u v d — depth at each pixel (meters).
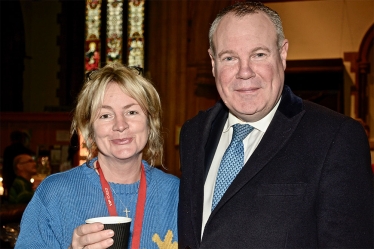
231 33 1.69
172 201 1.96
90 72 1.89
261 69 1.68
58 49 11.06
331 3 8.92
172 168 9.59
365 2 8.76
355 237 1.48
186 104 9.81
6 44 10.88
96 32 10.75
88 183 1.87
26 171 4.95
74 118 1.93
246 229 1.60
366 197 1.52
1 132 9.80
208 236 1.65
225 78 1.73
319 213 1.54
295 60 9.01
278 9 9.15
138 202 1.88
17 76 11.09
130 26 10.43
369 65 8.77
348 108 8.84
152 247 1.84
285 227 1.55
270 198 1.60
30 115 9.55
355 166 1.54
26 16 11.14
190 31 9.85
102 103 1.80
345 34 8.88
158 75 10.00
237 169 1.75
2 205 4.28
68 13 10.92
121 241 1.47
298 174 1.59
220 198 1.72
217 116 1.98
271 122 1.74
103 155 1.89
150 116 1.94
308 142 1.63
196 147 1.94
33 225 1.77
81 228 1.43
